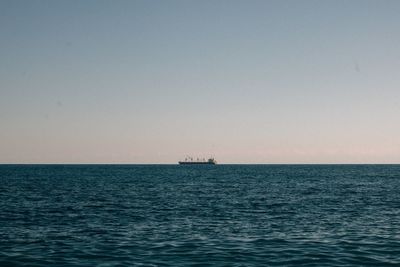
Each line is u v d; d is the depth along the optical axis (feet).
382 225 107.04
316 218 120.88
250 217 123.13
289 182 341.21
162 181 355.36
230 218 120.57
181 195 204.85
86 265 66.08
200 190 243.19
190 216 124.98
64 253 73.97
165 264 66.74
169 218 120.26
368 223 110.63
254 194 213.46
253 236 90.84
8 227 102.99
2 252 74.33
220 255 72.79
